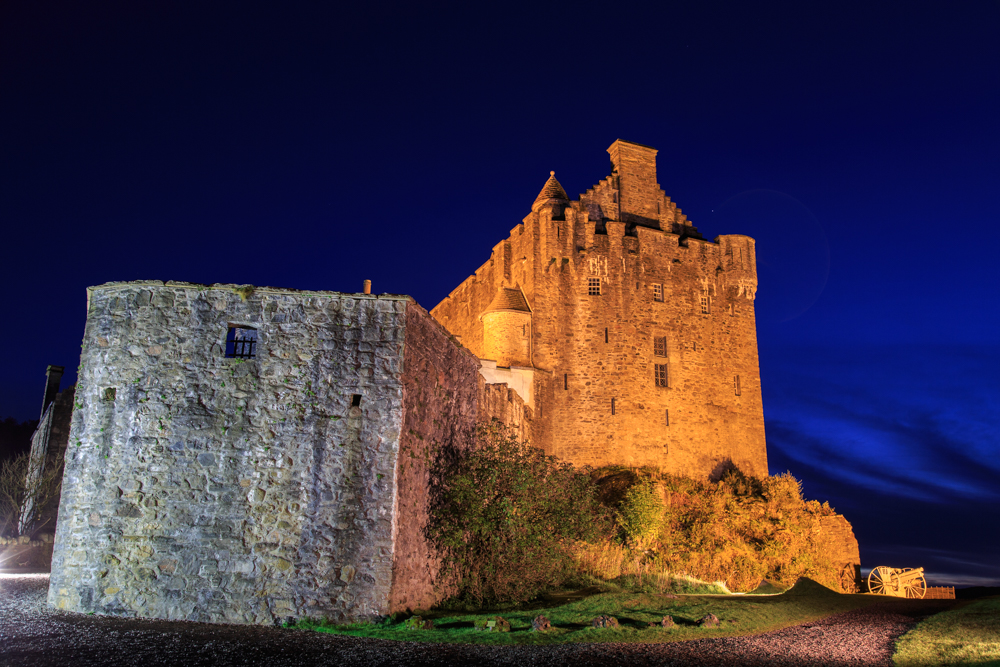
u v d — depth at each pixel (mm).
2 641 10422
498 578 16453
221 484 13406
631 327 39375
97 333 14031
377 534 13383
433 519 15531
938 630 13695
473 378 19703
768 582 27953
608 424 37750
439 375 16625
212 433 13609
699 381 40438
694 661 10938
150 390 13766
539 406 36938
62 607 13031
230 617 12750
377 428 13906
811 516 33969
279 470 13516
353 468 13641
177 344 13977
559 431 37688
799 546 31266
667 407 39188
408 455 14352
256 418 13734
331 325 14266
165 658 9734
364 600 13023
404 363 14328
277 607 12844
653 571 25094
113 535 13164
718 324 41906
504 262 41906
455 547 15992
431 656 10469
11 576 19922
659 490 29484
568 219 39875
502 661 10383
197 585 12914
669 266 41344
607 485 32875
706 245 42750
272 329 14164
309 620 12742
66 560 13227
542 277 39250
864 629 14242
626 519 27625
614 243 40156
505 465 17484
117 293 14180
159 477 13398
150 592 12898
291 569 13055
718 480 39250
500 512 16719
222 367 13922
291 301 14328
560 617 14125
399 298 14531
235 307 14195
